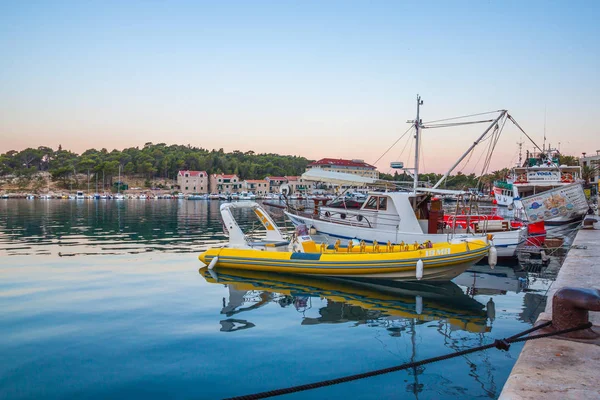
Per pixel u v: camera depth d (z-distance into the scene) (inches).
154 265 645.9
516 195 1358.3
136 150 7401.6
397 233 666.2
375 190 788.0
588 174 2844.5
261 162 7052.2
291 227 1258.6
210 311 407.8
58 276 565.3
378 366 278.8
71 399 234.8
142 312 402.6
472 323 373.4
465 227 771.4
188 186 5438.0
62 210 2263.8
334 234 734.5
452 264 494.6
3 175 6496.1
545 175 1344.7
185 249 820.0
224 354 299.1
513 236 657.0
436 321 378.6
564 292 226.1
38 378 260.7
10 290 487.5
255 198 4704.7
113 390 245.1
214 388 247.8
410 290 496.7
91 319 379.6
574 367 182.2
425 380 256.7
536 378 171.3
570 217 1122.0
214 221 1547.7
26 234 1075.9
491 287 514.6
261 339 330.0
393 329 356.2
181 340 327.3
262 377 261.9
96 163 5979.3
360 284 523.2
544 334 218.4
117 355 296.8
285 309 416.8
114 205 3014.3
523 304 438.0
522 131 657.0
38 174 6505.9
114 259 698.2
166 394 240.7
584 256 502.6
